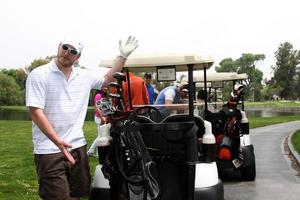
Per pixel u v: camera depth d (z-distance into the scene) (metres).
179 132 4.57
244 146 7.78
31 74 3.78
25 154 11.05
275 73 137.38
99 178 4.86
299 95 133.75
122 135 4.19
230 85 10.20
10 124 22.83
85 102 4.00
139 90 6.54
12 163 9.55
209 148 5.19
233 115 7.30
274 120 35.22
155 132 4.67
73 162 3.61
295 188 7.57
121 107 4.45
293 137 17.45
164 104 6.32
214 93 10.16
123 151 4.19
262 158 11.88
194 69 6.79
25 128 19.94
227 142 7.09
